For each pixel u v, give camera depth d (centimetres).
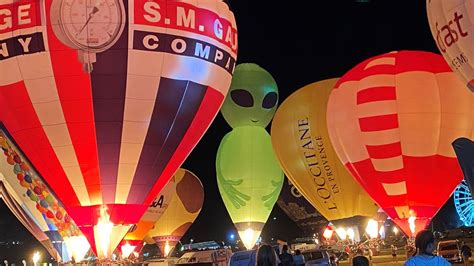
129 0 1165
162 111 1204
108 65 1152
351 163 1606
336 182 1939
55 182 1227
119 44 1153
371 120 1530
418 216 1509
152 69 1173
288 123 1992
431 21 1270
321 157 1942
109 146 1194
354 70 1652
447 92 1491
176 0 1204
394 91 1516
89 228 1225
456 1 1168
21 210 1852
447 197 1520
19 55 1154
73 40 1144
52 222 1738
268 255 488
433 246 487
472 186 498
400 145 1501
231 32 1307
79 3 1151
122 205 1229
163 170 1266
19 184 1698
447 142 1485
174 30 1189
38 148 1208
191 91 1223
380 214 2209
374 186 1552
